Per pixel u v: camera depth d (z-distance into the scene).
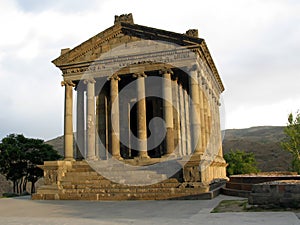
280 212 14.92
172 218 14.61
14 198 31.70
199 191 24.61
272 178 24.31
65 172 30.80
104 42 36.62
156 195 24.67
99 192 26.94
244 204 18.20
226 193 27.30
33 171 50.06
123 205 21.58
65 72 37.12
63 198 27.45
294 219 12.75
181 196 24.16
